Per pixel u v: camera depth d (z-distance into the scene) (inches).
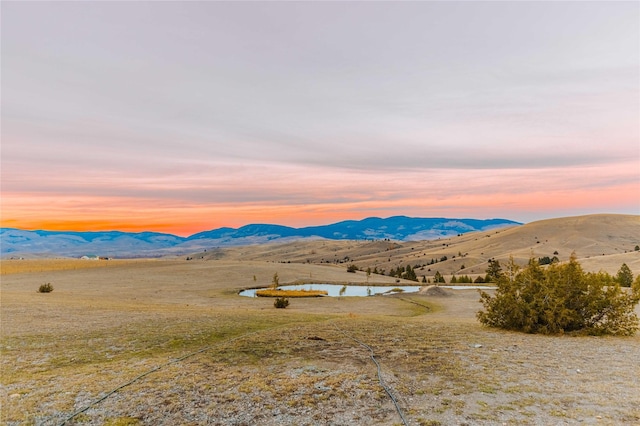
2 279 2561.5
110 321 774.5
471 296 1814.7
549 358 459.2
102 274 2957.7
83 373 411.8
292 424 280.2
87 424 287.1
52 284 2273.6
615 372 394.9
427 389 345.7
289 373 406.0
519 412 287.6
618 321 650.8
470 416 281.7
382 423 275.7
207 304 1460.4
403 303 1588.3
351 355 479.8
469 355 474.6
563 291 661.9
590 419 271.3
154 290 2023.9
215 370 421.1
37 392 353.1
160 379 388.5
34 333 636.7
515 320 686.5
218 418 294.5
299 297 1899.6
